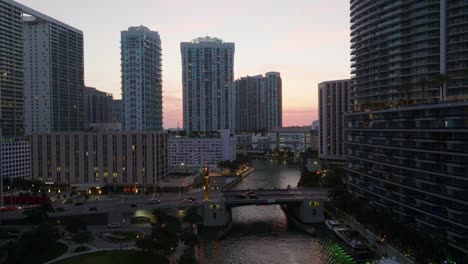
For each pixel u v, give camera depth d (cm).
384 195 17650
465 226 12381
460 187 12656
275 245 17000
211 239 18038
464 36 18650
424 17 19875
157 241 14138
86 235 15088
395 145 16738
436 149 13912
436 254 12294
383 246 15250
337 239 17450
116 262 13512
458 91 19000
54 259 13850
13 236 16688
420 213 14925
